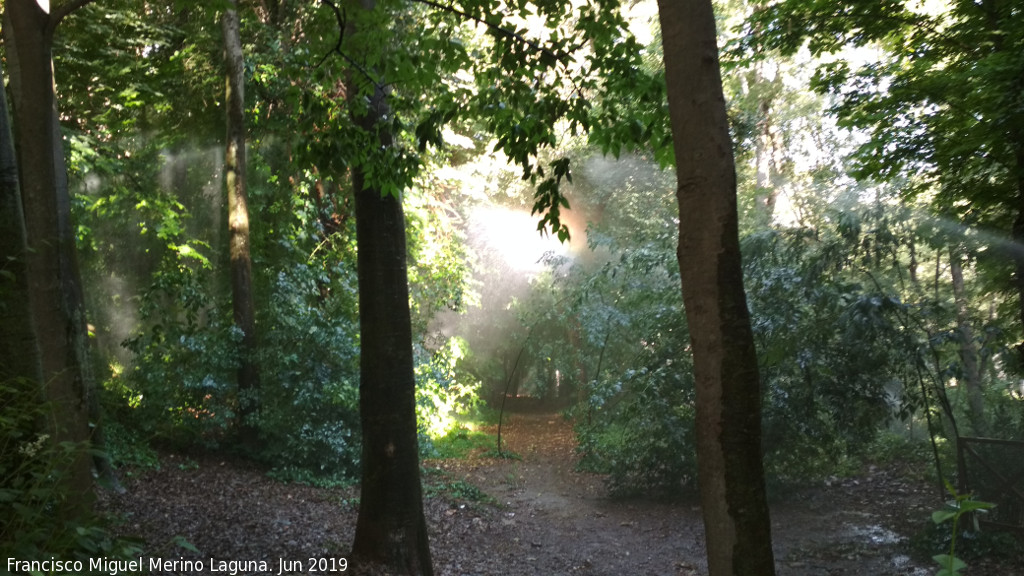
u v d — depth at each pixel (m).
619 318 12.92
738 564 3.56
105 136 14.58
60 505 3.22
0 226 3.92
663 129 6.20
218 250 15.83
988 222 9.79
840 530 9.34
